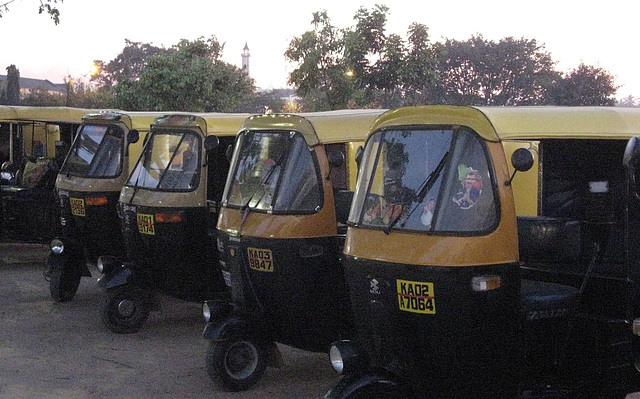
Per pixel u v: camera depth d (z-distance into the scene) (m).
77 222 9.66
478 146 4.62
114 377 7.05
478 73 32.75
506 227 4.53
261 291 6.41
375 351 4.92
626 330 4.71
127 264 8.73
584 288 5.07
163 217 8.10
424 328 4.57
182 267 8.28
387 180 4.96
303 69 18.34
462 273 4.42
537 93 33.00
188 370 7.30
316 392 6.66
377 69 18.06
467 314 4.46
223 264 6.80
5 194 11.90
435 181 4.70
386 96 18.67
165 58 20.70
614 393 5.08
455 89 32.91
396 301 4.65
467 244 4.46
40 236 12.10
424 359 4.66
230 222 6.62
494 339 4.58
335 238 6.34
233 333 6.56
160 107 20.33
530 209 6.11
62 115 12.81
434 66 18.31
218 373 6.54
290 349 8.10
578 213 5.79
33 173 12.12
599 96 32.88
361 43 17.81
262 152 6.66
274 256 6.22
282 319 6.45
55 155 12.97
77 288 10.31
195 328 8.99
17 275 12.27
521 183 6.17
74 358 7.67
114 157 9.63
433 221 4.58
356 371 4.73
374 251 4.76
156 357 7.75
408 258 4.56
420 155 4.84
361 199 5.10
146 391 6.65
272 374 7.21
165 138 8.55
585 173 5.75
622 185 5.40
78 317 9.44
